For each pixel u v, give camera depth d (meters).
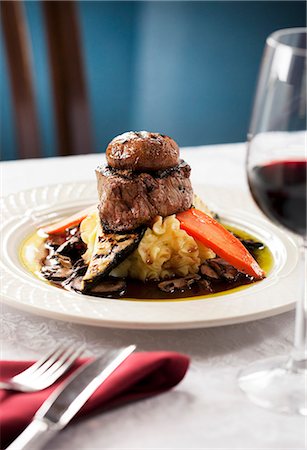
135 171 0.85
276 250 0.90
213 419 0.66
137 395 0.67
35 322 0.77
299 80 0.66
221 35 2.30
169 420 0.66
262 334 0.75
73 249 0.89
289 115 0.66
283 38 0.70
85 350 0.73
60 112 1.57
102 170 0.86
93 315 0.73
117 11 2.17
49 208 0.96
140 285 0.83
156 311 0.74
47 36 1.53
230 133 2.43
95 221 0.89
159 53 2.27
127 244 0.83
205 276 0.83
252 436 0.65
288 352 0.73
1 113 2.12
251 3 2.28
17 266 0.84
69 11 1.52
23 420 0.63
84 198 0.99
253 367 0.71
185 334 0.75
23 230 0.92
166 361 0.67
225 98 2.38
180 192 0.86
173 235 0.85
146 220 0.85
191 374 0.70
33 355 0.72
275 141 0.67
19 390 0.66
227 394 0.68
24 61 1.50
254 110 0.68
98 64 2.21
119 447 0.64
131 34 2.21
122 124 2.33
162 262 0.84
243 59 2.35
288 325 0.77
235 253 0.83
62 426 0.63
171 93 2.33
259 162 0.67
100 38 2.19
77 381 0.66
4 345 0.73
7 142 2.16
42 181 1.08
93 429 0.65
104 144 2.33
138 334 0.75
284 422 0.66
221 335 0.75
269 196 0.67
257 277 0.83
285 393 0.68
